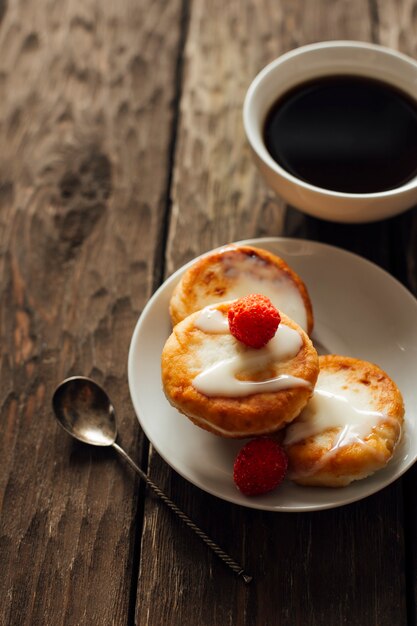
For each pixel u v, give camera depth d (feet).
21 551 1.69
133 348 1.73
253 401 1.60
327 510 1.68
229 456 1.66
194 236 1.97
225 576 1.64
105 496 1.72
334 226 1.95
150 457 1.74
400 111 1.91
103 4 2.27
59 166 2.07
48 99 2.16
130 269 1.94
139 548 1.68
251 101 1.86
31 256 1.97
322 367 1.71
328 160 1.87
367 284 1.81
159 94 2.15
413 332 1.75
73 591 1.65
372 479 1.62
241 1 2.24
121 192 2.03
